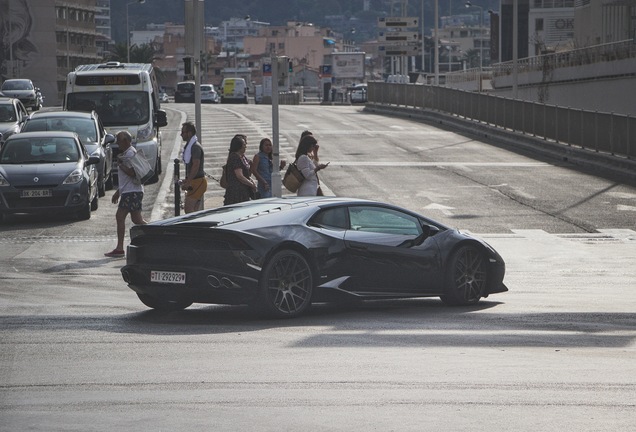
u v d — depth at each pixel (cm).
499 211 5656
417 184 6744
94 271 3656
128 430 1451
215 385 1742
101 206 5641
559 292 3238
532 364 1919
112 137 5962
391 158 8269
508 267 3962
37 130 5869
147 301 2691
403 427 1460
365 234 2653
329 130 10769
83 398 1650
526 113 9431
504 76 16150
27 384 1759
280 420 1503
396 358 1983
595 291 3269
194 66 4975
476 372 1841
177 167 4691
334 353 2042
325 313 2675
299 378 1797
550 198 6172
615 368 1878
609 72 11438
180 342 2188
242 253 2453
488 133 10225
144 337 2258
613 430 1440
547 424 1473
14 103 7338
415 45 17188
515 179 7062
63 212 4981
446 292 2789
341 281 2600
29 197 4909
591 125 8031
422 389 1703
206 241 2477
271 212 2572
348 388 1714
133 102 6562
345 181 6856
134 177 4044
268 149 4106
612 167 7450
